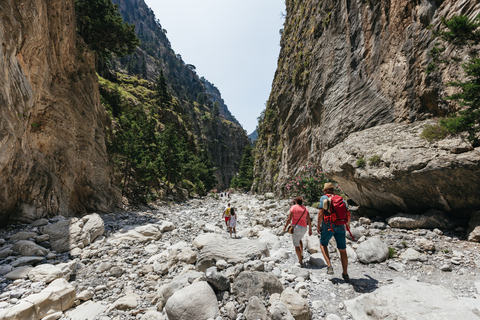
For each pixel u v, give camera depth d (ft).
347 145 32.91
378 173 25.25
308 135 67.62
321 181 46.83
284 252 21.08
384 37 34.65
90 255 23.53
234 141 537.24
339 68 45.98
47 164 36.50
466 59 20.80
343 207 15.44
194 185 156.66
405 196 24.13
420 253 17.97
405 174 22.36
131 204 67.92
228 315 12.06
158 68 531.50
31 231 26.55
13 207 28.94
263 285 13.38
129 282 18.48
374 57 36.63
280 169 89.51
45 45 37.86
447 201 21.33
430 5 26.37
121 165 77.05
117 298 16.19
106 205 51.44
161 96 225.97
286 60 99.60
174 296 12.70
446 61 20.68
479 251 16.66
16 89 28.35
